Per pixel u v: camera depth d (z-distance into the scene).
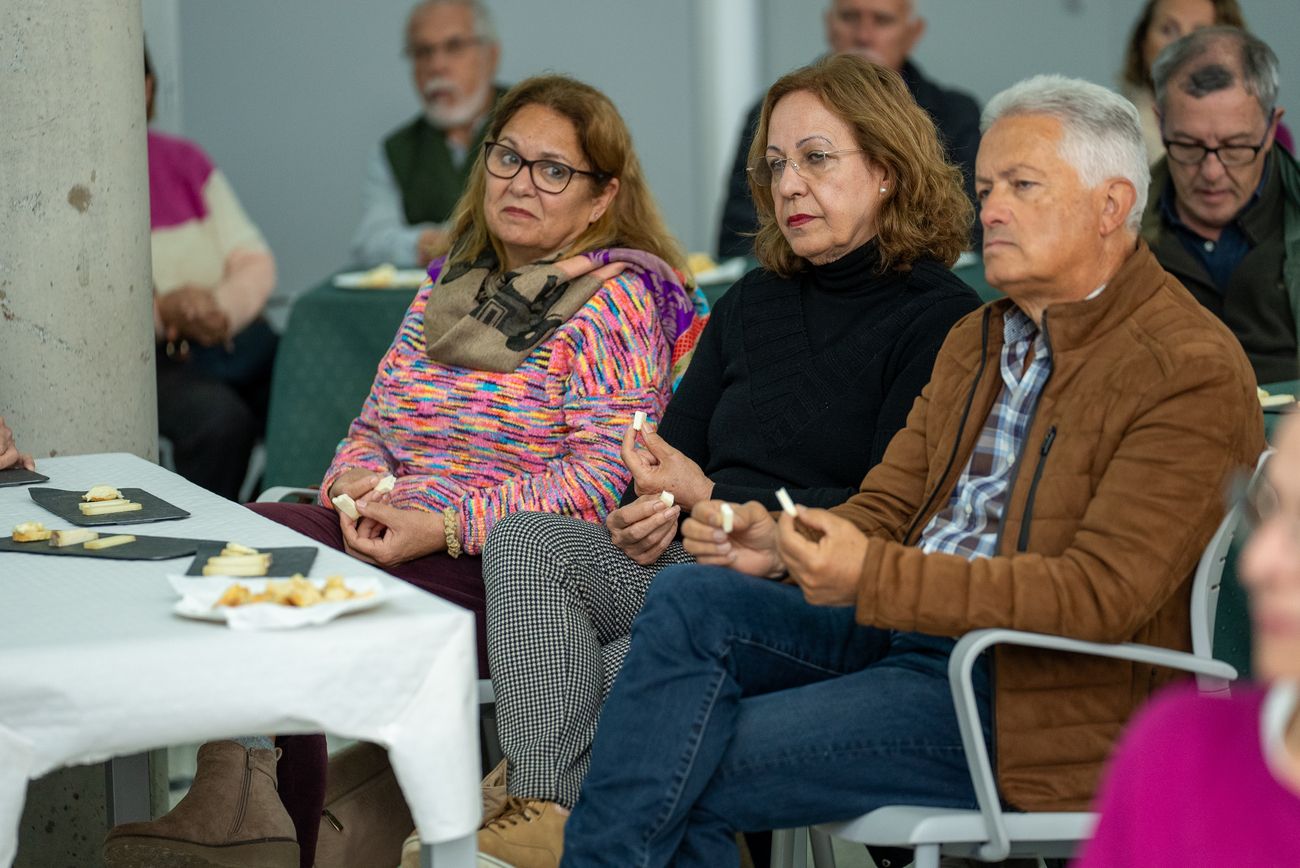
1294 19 8.19
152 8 7.44
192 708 2.06
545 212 3.82
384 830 3.47
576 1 9.34
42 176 3.80
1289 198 4.62
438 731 2.15
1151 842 1.42
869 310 3.43
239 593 2.20
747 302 3.61
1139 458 2.55
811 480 3.39
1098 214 2.70
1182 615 2.67
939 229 3.42
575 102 3.82
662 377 3.81
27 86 3.76
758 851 3.46
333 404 5.88
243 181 9.16
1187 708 1.45
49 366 3.85
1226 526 2.57
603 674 3.13
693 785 2.63
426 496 3.73
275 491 4.13
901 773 2.64
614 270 3.78
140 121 3.99
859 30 6.86
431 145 7.57
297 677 2.09
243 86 9.09
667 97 9.43
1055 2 8.92
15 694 2.00
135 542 2.66
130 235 3.96
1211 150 4.55
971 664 2.52
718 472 3.49
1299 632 1.33
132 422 4.00
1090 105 2.70
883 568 2.54
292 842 3.11
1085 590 2.50
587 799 2.67
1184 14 5.81
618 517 3.25
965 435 2.88
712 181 8.40
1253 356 4.66
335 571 2.46
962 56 9.05
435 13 7.45
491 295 3.82
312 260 9.19
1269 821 1.37
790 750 2.64
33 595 2.32
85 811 3.66
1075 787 2.59
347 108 9.07
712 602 2.76
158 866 3.04
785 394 3.44
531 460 3.73
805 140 3.37
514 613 3.07
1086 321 2.68
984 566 2.54
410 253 7.34
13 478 3.28
